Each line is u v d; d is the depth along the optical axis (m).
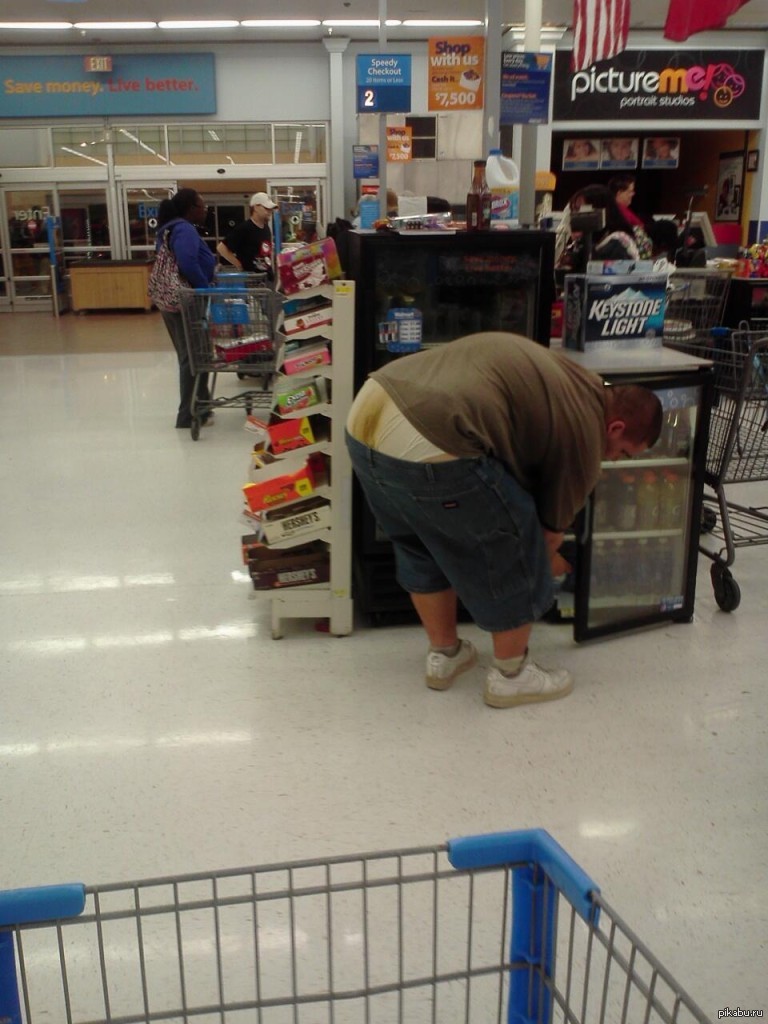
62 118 13.89
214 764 2.40
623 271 3.23
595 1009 1.62
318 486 3.02
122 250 15.27
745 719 2.61
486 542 2.38
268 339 5.88
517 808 2.20
